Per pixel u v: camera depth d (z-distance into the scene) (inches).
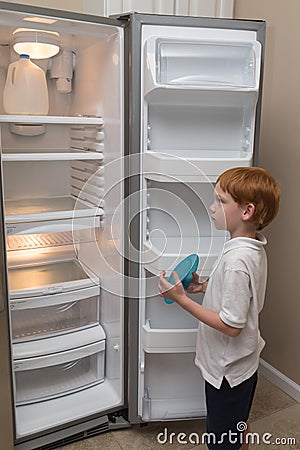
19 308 66.2
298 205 75.7
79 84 73.4
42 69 72.0
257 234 57.5
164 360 69.2
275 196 54.3
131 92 58.6
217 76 58.8
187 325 67.4
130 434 70.4
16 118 58.4
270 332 85.1
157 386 70.2
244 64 59.8
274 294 83.2
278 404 78.4
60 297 69.0
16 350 66.9
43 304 68.0
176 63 57.9
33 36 63.4
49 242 73.4
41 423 66.7
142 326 65.5
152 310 66.7
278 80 77.1
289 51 74.2
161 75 57.1
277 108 78.0
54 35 62.8
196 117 62.7
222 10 84.0
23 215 62.7
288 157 76.7
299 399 78.8
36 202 74.7
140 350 66.7
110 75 62.2
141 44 57.8
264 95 80.6
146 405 68.1
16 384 71.6
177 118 62.2
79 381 75.6
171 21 58.3
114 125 62.3
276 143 79.0
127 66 58.9
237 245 54.1
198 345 59.3
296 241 77.0
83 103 72.4
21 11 52.8
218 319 53.1
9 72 67.5
